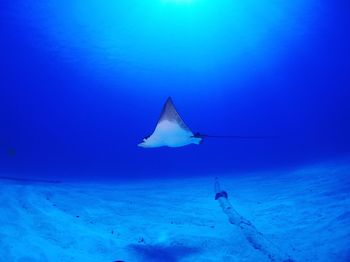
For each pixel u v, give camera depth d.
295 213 6.05
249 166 18.25
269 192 8.30
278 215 6.09
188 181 12.73
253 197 7.90
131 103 56.84
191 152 44.00
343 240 4.42
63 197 7.30
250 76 45.25
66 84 42.75
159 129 5.30
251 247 4.64
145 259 4.39
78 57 32.31
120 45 30.14
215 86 50.53
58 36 27.14
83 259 4.29
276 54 36.19
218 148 49.25
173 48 32.69
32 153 30.70
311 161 15.01
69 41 28.25
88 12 23.53
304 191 7.71
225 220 6.01
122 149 52.62
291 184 9.00
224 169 18.23
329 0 23.06
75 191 8.35
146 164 28.08
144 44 30.67
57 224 5.41
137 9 24.09
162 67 38.16
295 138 42.53
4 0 21.52
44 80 40.34
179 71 40.22
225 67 39.94
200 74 42.50
